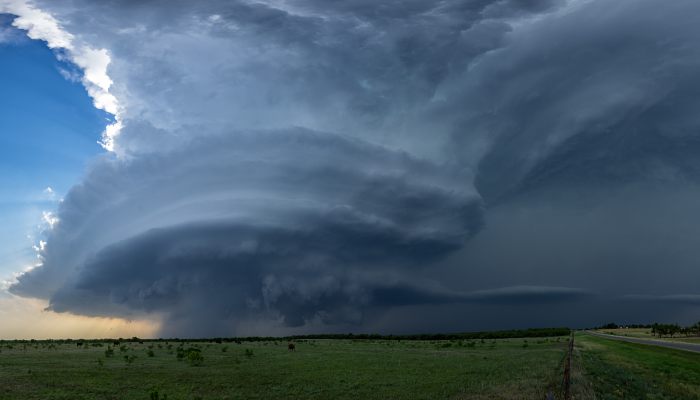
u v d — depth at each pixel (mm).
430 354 87062
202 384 42906
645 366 56312
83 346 119812
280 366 60344
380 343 157500
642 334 196875
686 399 35094
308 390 38656
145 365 61531
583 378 39719
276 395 36500
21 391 38625
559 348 97875
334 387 40188
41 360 67688
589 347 94250
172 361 69188
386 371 52781
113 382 43906
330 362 67000
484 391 34656
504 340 180000
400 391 37031
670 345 99812
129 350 99750
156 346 123438
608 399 31516
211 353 90938
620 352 78312
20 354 81312
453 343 142875
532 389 34031
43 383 43031
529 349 98938
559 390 33188
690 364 58844
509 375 44188
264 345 137000
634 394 35250
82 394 37281
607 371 47406
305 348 115062
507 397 31469
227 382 44031
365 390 38188
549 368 49250
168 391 38812
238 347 120000
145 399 35156
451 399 32188
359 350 104812
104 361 67438
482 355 81812
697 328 176500
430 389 37406
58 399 35406
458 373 48719
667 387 40156
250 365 62000
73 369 54844
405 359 72750
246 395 36562
